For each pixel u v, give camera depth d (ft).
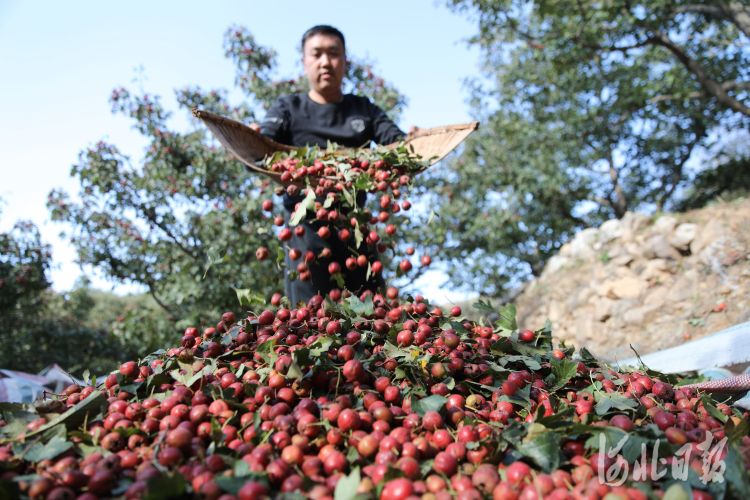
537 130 51.72
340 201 9.75
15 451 4.75
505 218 39.91
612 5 35.04
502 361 7.12
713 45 42.09
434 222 37.29
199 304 27.76
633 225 29.22
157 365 6.60
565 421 5.08
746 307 20.53
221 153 28.60
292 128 11.74
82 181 28.73
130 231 29.09
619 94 47.70
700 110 48.42
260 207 27.30
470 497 4.00
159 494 3.76
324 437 4.97
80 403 5.24
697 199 52.29
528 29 47.70
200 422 5.25
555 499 4.00
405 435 4.95
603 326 27.02
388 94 31.89
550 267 35.76
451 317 8.88
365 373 5.99
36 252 35.53
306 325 7.52
